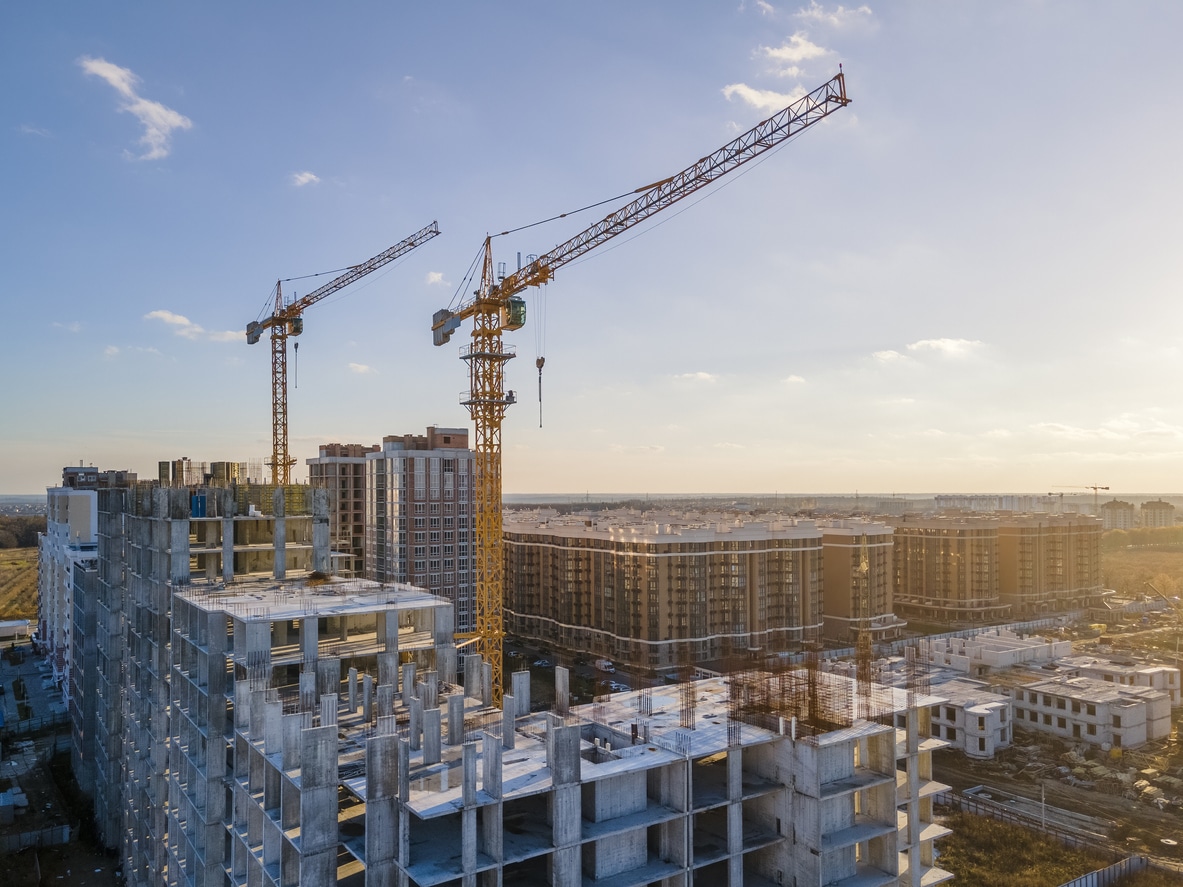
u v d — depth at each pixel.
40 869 92.75
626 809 49.66
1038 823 101.00
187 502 76.19
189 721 67.38
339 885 47.38
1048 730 137.50
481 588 144.75
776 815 54.44
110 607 100.44
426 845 45.47
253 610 63.38
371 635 73.38
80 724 117.38
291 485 88.56
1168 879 86.31
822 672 67.00
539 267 139.50
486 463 146.62
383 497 194.75
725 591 193.88
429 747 49.62
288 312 199.88
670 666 186.62
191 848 65.88
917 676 79.12
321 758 44.72
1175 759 124.56
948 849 93.38
